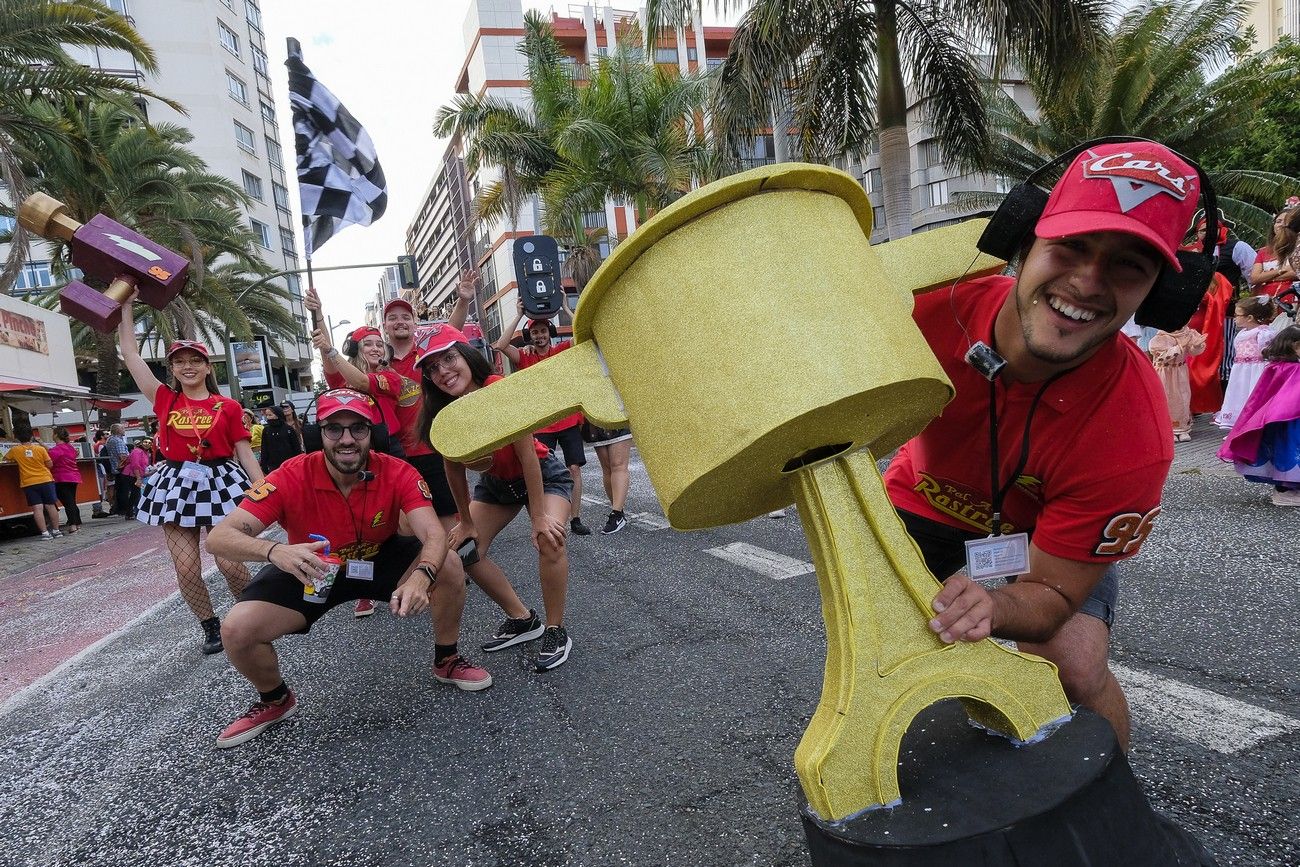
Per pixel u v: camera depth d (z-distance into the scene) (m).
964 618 1.21
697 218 1.12
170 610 4.87
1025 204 1.28
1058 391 1.32
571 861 1.71
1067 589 1.34
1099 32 8.45
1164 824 1.25
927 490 1.76
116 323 2.71
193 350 3.75
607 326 1.23
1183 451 6.33
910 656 1.20
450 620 2.89
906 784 1.20
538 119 17.70
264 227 47.62
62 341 15.27
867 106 10.02
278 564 2.53
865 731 1.16
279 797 2.20
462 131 17.98
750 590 3.65
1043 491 1.42
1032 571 1.39
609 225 39.19
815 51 9.49
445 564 2.80
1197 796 1.65
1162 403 1.34
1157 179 1.08
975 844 1.02
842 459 1.22
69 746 2.77
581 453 5.63
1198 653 2.37
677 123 16.66
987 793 1.12
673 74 16.92
